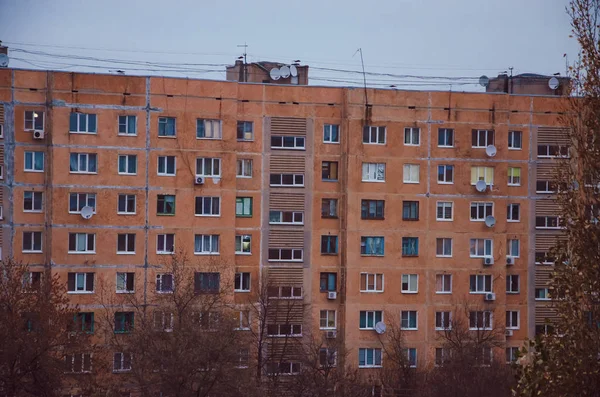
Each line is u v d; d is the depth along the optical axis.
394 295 96.06
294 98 94.69
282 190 94.62
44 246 89.12
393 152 96.31
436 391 86.94
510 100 99.31
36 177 89.25
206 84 92.19
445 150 97.44
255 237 94.00
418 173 96.94
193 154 91.69
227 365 74.62
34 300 77.00
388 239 96.06
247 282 93.94
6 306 75.00
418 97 96.88
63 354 76.44
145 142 90.94
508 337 98.88
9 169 88.62
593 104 42.56
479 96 98.19
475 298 97.69
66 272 89.31
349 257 95.00
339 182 95.69
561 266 42.31
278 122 94.50
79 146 89.75
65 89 89.56
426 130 96.94
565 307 41.81
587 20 42.97
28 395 72.81
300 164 94.94
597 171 41.94
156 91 91.06
